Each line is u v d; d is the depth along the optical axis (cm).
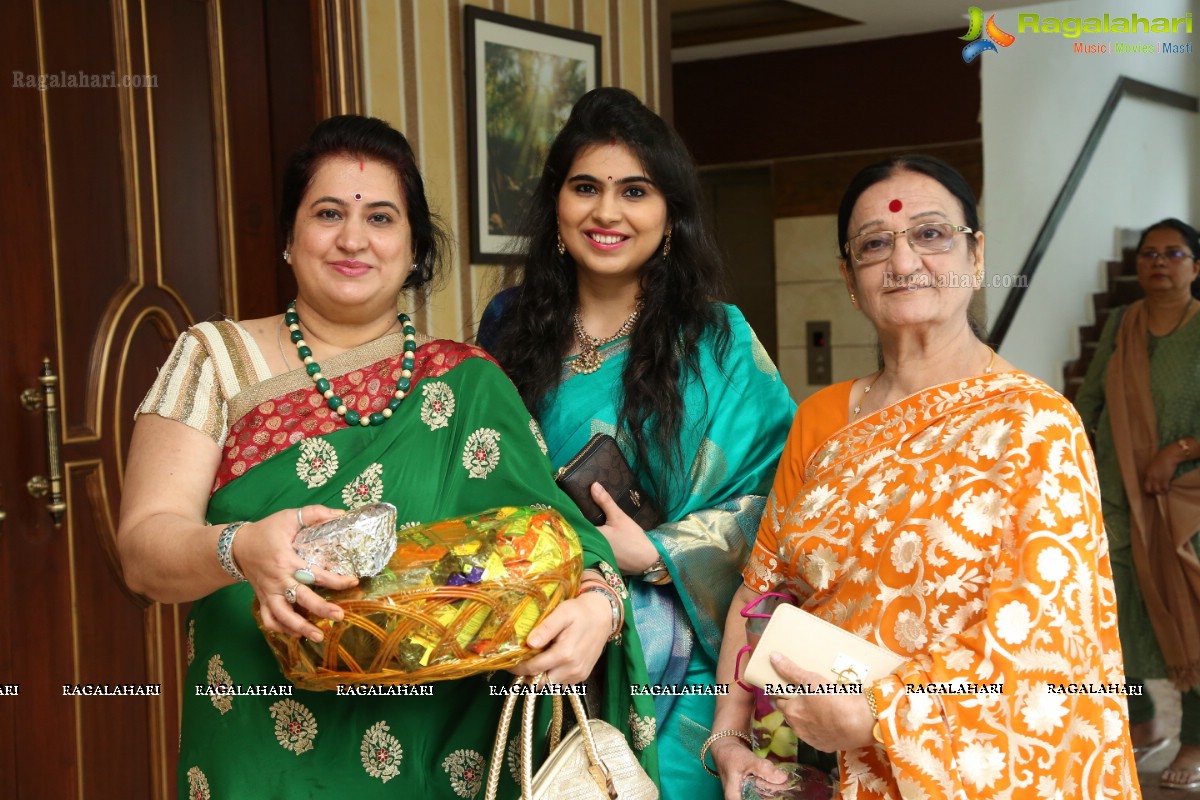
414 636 132
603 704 176
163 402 160
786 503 182
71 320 279
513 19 398
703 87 788
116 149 290
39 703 270
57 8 276
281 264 333
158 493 154
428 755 163
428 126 369
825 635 150
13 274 266
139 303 295
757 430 208
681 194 207
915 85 726
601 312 215
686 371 206
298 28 332
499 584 136
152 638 296
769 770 167
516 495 167
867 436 165
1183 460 404
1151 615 407
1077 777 142
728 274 238
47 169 273
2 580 263
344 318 166
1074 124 800
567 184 206
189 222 309
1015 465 146
